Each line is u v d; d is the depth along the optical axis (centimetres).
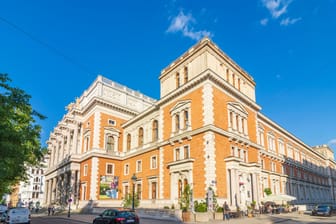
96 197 4603
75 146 5350
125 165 5019
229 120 3553
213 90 3400
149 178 4166
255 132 4150
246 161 3719
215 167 3067
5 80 1550
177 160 3481
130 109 5519
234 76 3988
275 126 5562
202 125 3281
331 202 8350
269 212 3762
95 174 4700
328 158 9275
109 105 5212
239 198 3155
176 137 3603
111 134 5162
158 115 4397
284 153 5891
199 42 3675
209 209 2814
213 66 3531
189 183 3219
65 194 5438
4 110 1502
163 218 2848
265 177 4562
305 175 6806
